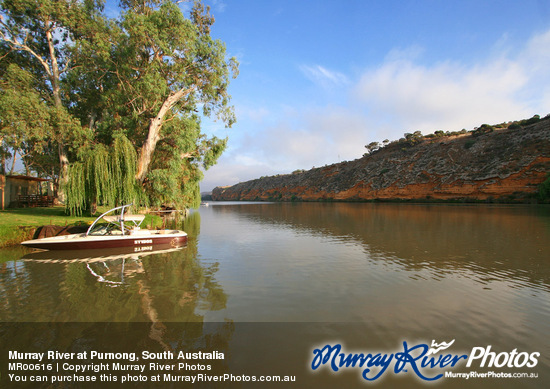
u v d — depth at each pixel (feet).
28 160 134.82
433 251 47.57
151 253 47.83
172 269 37.24
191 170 95.09
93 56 82.53
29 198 90.27
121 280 32.14
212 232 78.07
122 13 79.56
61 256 44.24
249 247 53.88
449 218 100.01
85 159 66.18
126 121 78.38
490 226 76.48
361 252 47.98
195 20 88.33
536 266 37.63
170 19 72.28
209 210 216.54
